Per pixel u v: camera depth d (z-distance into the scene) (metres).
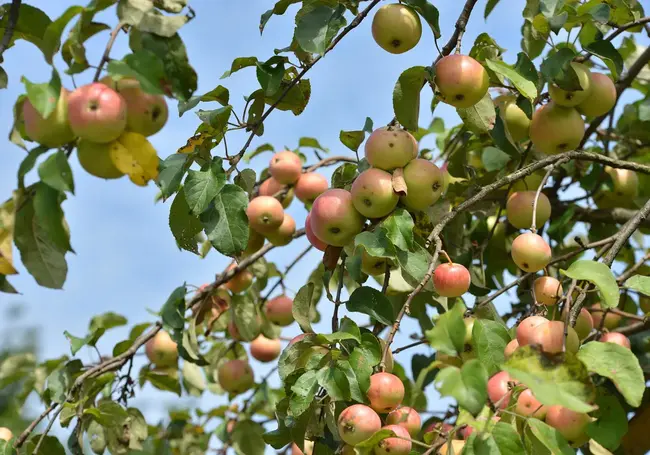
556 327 0.83
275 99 1.02
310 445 1.03
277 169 1.31
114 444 1.16
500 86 1.07
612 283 0.82
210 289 1.29
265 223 1.22
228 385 1.44
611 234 1.34
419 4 0.94
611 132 1.39
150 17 0.82
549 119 1.06
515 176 0.99
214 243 0.87
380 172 0.93
